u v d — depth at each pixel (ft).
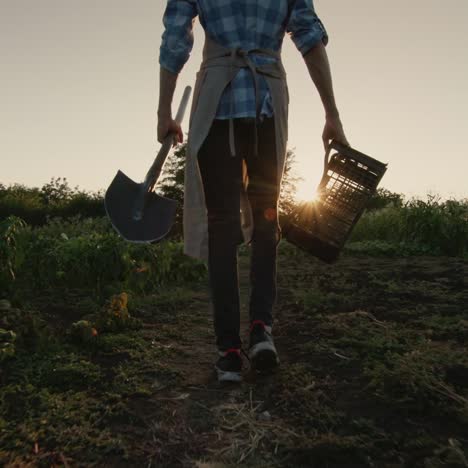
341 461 5.26
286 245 20.84
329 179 8.39
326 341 8.34
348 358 7.61
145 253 13.43
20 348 8.25
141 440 5.77
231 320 7.04
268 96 7.30
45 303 11.28
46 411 6.35
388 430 5.75
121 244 13.12
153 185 7.86
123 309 9.71
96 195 78.18
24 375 7.32
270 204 7.54
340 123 7.95
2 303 9.49
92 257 12.81
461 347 7.92
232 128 7.06
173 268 14.55
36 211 71.31
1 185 83.41
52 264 12.72
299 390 6.61
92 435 5.85
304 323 9.39
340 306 10.62
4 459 5.41
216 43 7.28
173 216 8.01
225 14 7.17
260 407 6.41
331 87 7.70
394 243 22.34
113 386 7.02
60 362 7.79
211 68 7.20
